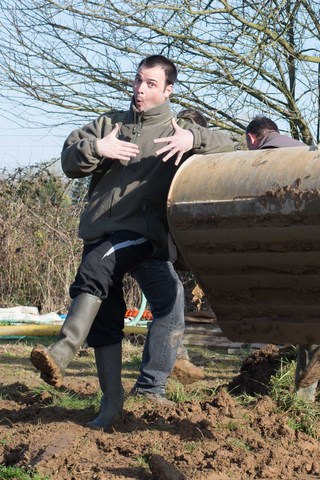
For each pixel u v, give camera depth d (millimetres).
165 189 5719
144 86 5836
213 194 4738
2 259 16594
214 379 8875
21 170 17188
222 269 4902
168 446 5191
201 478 4617
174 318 6488
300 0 15438
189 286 14977
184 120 5930
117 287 5691
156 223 5711
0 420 5980
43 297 16578
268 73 15758
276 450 5184
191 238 4879
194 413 5770
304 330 4867
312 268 4562
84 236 5773
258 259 4715
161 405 6160
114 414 5652
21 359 10336
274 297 4859
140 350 11500
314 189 4328
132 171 5734
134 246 5594
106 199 5719
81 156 5520
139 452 5086
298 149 4668
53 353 5195
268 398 6113
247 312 5020
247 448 5273
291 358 7121
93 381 8289
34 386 7383
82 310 5363
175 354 6555
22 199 17062
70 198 17438
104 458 5012
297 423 5844
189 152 5746
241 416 5801
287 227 4461
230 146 5777
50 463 4852
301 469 4992
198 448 5109
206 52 15578
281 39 15523
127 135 5836
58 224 16875
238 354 11469
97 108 16547
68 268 16625
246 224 4609
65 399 6465
